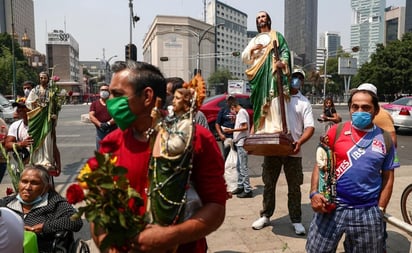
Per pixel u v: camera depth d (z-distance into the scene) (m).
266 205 4.73
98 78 112.56
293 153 4.32
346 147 2.63
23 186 3.22
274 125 4.55
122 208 1.51
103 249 1.52
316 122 20.19
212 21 77.69
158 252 1.55
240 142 6.18
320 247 2.76
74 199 1.64
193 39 73.12
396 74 44.16
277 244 4.25
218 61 86.56
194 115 1.65
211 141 1.72
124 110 1.72
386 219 2.80
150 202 1.61
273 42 4.51
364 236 2.62
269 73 4.53
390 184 2.66
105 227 1.50
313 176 2.87
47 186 3.31
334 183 2.65
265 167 4.72
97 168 1.51
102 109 6.88
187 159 1.60
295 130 4.59
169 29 71.88
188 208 1.66
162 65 72.19
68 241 3.37
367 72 46.50
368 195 2.62
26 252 2.78
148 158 1.75
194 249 1.83
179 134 1.56
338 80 75.38
